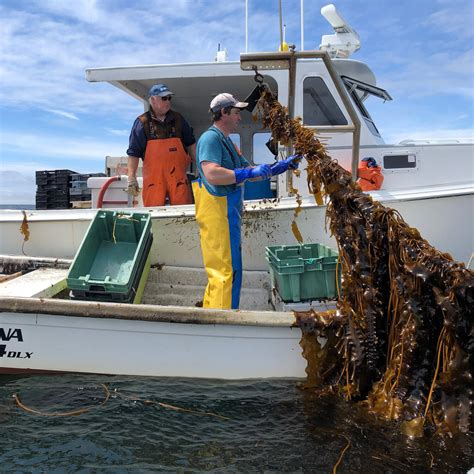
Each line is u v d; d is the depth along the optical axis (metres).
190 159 4.98
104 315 3.09
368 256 2.93
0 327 3.21
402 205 4.11
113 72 4.93
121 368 3.21
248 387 3.15
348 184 3.07
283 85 4.77
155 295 4.36
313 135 3.36
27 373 3.29
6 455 2.59
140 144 4.70
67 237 4.38
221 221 3.44
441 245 4.18
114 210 4.20
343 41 5.84
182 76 4.85
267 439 2.70
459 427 2.56
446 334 2.61
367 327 2.90
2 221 4.40
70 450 2.63
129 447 2.65
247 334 3.10
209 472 2.46
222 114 3.46
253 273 4.29
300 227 4.23
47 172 6.87
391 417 2.70
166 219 4.30
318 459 2.53
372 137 4.70
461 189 4.18
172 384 3.19
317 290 3.48
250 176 3.30
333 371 3.03
